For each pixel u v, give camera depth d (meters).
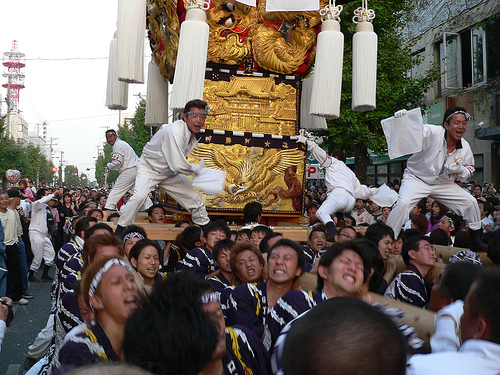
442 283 2.88
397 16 17.02
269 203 7.77
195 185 6.90
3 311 3.67
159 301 1.96
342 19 15.84
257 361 2.79
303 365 1.34
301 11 7.48
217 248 4.70
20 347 6.85
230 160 7.54
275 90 7.86
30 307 9.23
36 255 12.00
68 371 1.15
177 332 1.85
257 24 7.57
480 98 18.81
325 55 7.05
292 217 8.09
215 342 1.95
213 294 2.28
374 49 7.29
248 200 7.63
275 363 2.58
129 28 6.70
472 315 1.97
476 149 19.53
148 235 6.53
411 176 6.54
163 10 7.62
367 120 16.86
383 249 5.12
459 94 20.14
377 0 16.02
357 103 7.25
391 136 6.25
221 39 7.41
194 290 2.11
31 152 58.44
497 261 4.22
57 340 3.96
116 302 2.52
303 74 8.10
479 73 19.06
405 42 22.58
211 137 7.53
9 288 9.50
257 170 7.66
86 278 2.62
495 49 18.22
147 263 4.46
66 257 5.71
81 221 6.03
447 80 20.95
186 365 1.84
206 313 1.98
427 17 22.16
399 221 6.38
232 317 3.64
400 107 17.45
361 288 3.15
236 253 4.18
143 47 6.89
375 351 1.32
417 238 4.50
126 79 6.76
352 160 26.52
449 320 2.44
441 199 6.48
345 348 1.31
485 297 1.93
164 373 1.76
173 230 6.61
